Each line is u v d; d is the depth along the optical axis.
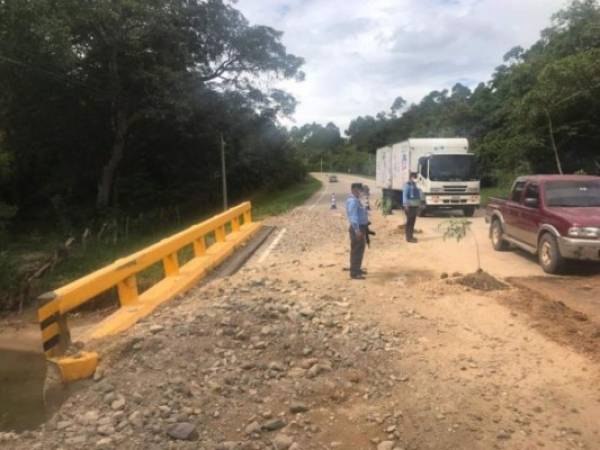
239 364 6.07
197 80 32.97
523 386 5.69
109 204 36.66
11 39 23.42
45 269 17.22
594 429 4.86
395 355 6.53
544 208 11.55
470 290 9.43
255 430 4.87
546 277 10.84
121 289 8.06
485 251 14.07
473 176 23.70
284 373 5.97
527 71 37.94
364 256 13.30
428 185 23.56
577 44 35.06
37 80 29.72
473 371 6.07
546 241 11.27
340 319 7.71
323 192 57.50
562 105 30.66
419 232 17.81
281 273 11.12
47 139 35.78
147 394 5.39
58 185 38.00
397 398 5.46
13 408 7.30
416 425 4.95
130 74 30.83
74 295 6.37
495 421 4.99
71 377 5.77
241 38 35.38
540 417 5.07
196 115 34.69
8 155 36.16
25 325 12.82
